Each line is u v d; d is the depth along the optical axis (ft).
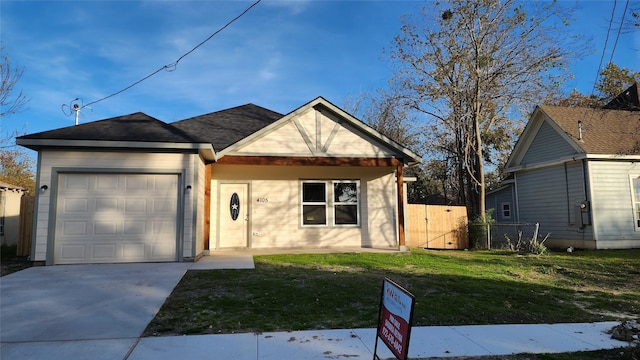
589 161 50.24
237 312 19.69
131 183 33.45
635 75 78.54
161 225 33.60
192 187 34.22
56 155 32.27
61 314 19.02
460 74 60.39
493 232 55.88
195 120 52.80
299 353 14.73
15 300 21.25
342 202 49.14
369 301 22.04
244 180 47.29
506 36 56.18
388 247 47.98
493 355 14.96
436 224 54.19
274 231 47.24
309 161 43.06
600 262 38.11
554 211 55.47
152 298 21.81
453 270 32.48
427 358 14.58
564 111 57.67
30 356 14.16
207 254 38.42
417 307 21.18
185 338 16.11
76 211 32.40
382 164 44.42
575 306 22.30
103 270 29.37
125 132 33.96
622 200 50.44
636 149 48.14
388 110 92.68
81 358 14.02
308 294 23.27
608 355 15.08
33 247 31.32
